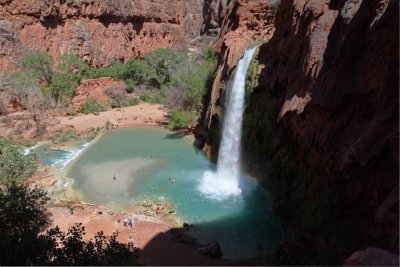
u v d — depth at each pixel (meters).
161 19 94.12
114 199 31.92
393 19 16.22
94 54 74.06
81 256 14.69
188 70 63.91
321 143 20.16
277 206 28.53
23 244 14.29
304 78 24.19
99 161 40.91
